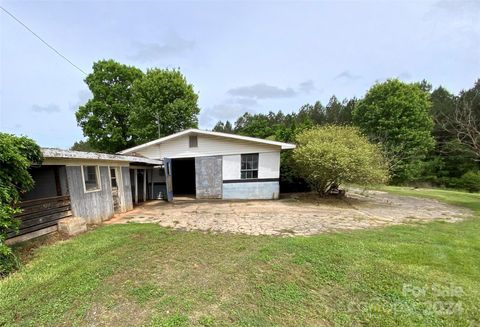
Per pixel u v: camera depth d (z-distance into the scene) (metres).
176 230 5.62
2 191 3.49
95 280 3.05
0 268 3.26
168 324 2.18
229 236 5.05
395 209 8.64
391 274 3.24
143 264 3.55
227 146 11.23
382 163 11.02
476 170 21.23
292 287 2.90
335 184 10.78
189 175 15.58
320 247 4.21
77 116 20.72
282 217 7.06
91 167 6.75
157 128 18.95
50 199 5.26
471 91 19.19
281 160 12.81
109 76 20.73
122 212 8.28
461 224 6.33
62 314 2.37
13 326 2.20
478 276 3.22
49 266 3.55
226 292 2.78
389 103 21.33
